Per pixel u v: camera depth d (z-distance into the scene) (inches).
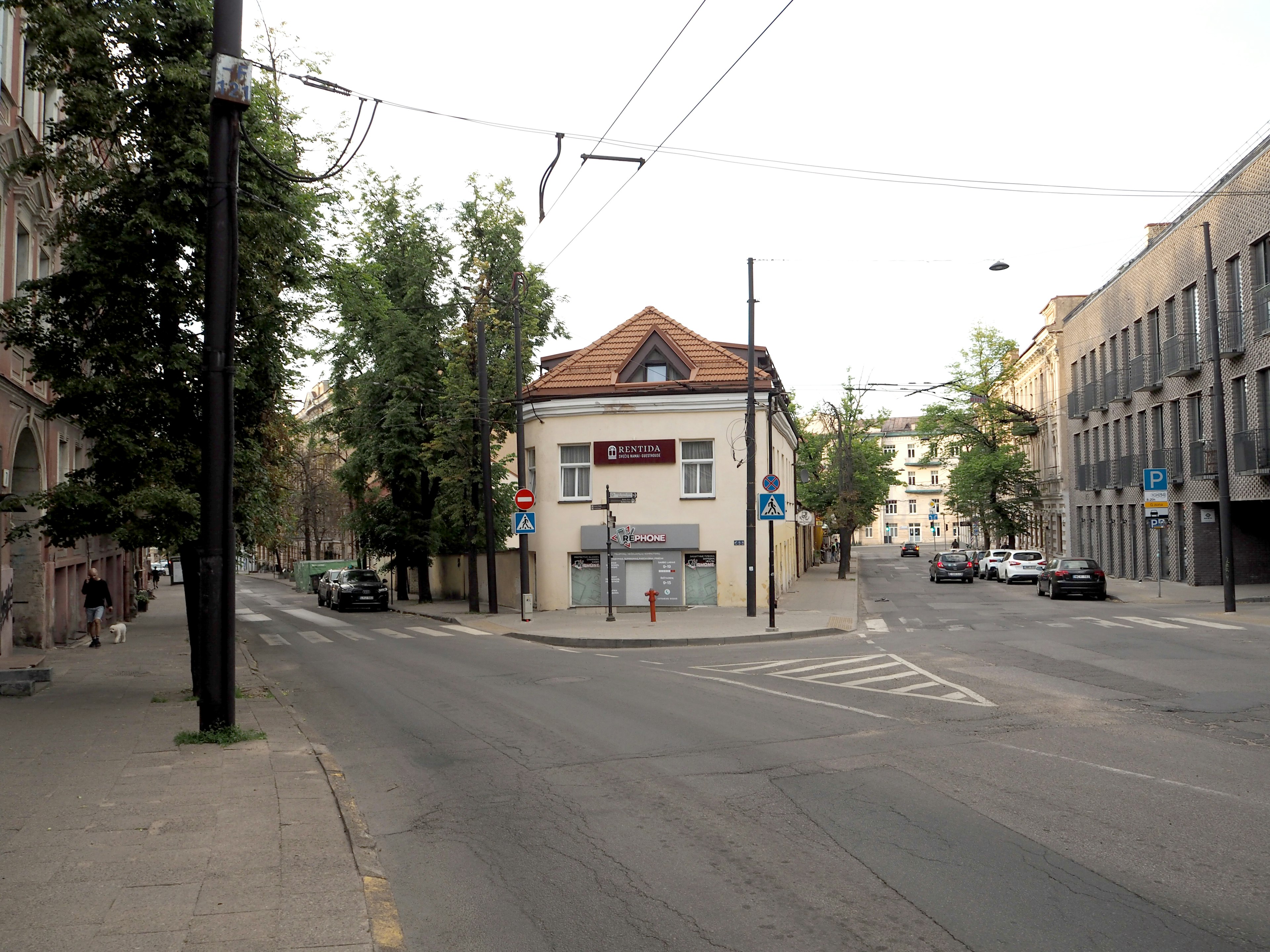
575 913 196.7
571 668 630.5
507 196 1391.5
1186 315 1304.1
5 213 707.4
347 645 876.0
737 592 1104.8
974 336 2253.9
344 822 255.0
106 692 536.4
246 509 579.5
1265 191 1064.2
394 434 1380.4
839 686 514.6
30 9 473.1
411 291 1359.5
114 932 177.6
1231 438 1164.5
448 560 1697.8
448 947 180.1
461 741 384.2
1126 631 779.4
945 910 191.3
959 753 333.7
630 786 300.8
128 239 478.9
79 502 474.3
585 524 1136.2
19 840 236.7
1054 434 2094.0
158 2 487.5
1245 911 187.0
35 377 498.6
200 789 290.2
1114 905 191.3
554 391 1136.2
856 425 2425.0
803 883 209.8
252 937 175.9
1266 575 1300.4
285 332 543.2
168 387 501.0
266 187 514.3
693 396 1111.6
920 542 4746.6
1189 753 324.5
